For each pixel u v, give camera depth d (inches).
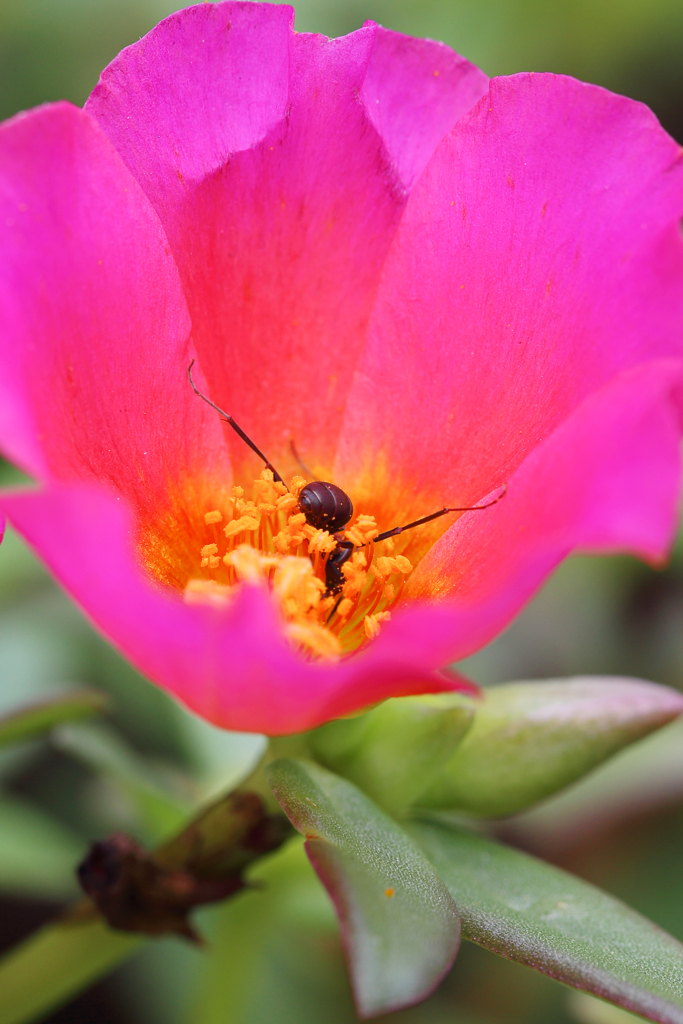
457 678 4.7
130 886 5.0
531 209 5.0
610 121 4.9
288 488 5.3
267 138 5.1
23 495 4.4
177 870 5.0
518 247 5.0
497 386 5.1
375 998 4.4
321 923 5.6
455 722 4.9
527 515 4.7
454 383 5.1
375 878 4.6
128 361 4.9
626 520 4.4
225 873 5.0
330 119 5.1
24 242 4.7
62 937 5.2
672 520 4.4
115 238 4.9
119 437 5.0
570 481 4.6
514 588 4.4
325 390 5.3
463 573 4.9
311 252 5.2
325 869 4.5
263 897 5.5
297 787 4.8
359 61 5.1
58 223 4.7
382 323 5.2
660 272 4.8
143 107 5.0
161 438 5.1
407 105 5.2
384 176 5.2
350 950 4.4
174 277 5.0
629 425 4.5
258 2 5.0
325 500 5.1
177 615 4.4
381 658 4.5
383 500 5.2
